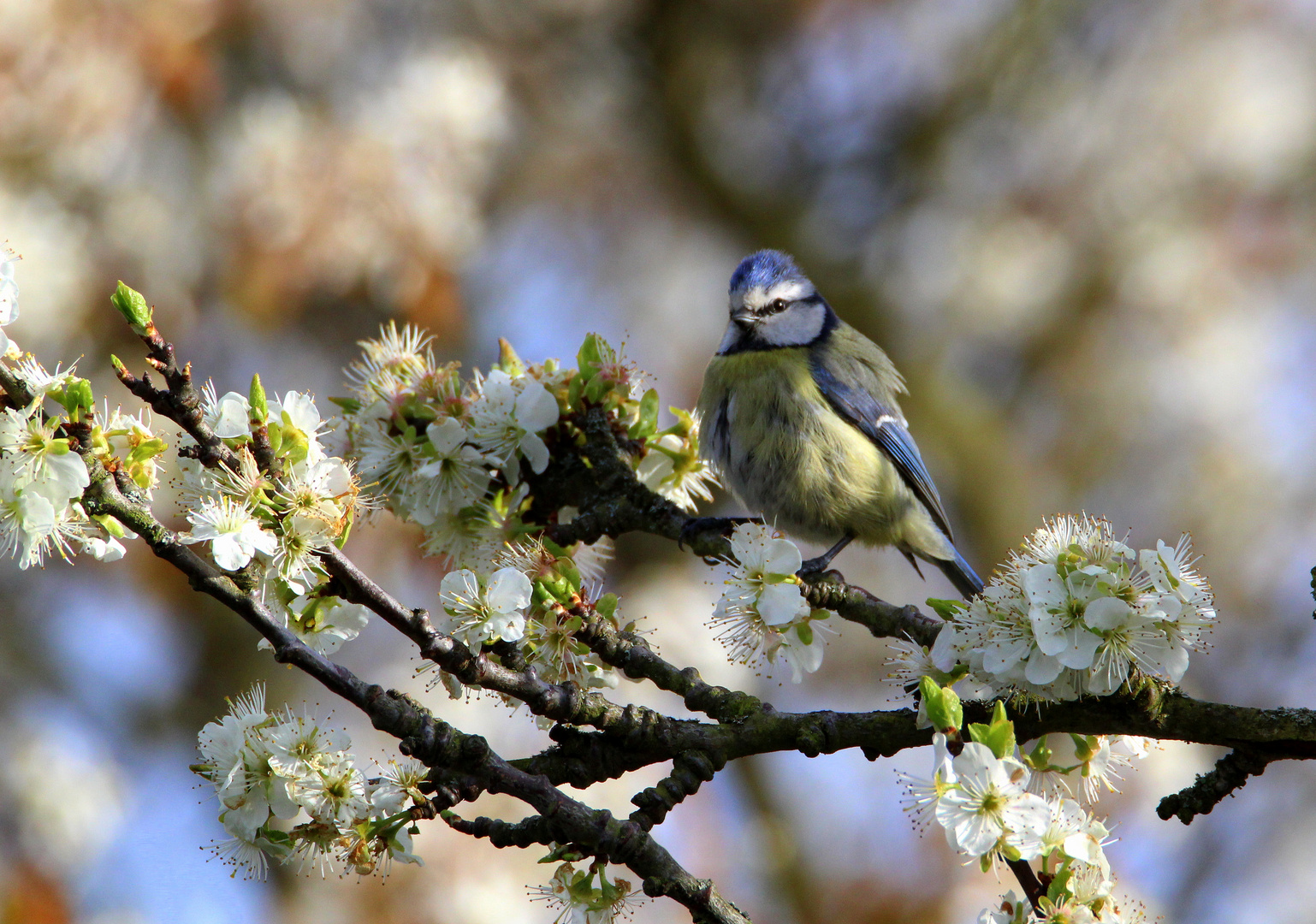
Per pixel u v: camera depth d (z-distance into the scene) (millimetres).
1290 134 15523
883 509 8258
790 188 17422
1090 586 3947
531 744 10477
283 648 4016
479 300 14555
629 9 15828
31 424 3932
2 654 13633
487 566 5324
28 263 11242
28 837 12070
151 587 13703
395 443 5645
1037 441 16578
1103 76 16594
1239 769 4074
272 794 4102
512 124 13984
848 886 12477
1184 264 15406
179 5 11258
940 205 16812
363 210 11195
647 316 15781
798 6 16344
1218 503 15234
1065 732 4219
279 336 13070
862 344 9016
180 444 4250
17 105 10758
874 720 4355
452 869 9859
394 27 13375
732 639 4977
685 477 6477
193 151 12062
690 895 4070
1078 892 3701
